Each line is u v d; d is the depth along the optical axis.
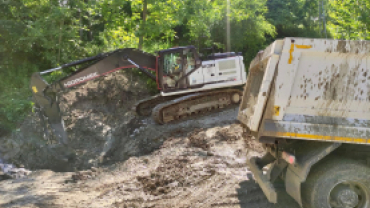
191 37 18.03
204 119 10.27
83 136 9.28
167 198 4.79
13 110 8.57
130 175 5.96
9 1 11.34
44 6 12.21
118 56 9.88
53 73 11.75
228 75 10.78
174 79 10.57
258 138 3.80
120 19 13.73
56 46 12.27
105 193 5.07
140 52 10.44
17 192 5.07
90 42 15.24
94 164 7.73
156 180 5.45
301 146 3.88
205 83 10.67
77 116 10.25
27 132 8.18
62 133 7.85
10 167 6.89
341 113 3.64
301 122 3.62
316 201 3.62
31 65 12.02
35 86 7.86
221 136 8.02
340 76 3.59
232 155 6.74
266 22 20.75
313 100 3.61
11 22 11.17
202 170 5.79
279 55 3.56
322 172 3.63
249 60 20.11
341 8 15.15
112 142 8.97
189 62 10.56
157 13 13.39
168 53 10.41
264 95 3.62
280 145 4.03
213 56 10.89
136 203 4.63
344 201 3.63
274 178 4.14
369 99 3.59
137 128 9.81
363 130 3.57
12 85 10.80
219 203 4.47
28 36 11.50
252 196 4.63
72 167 7.52
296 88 3.61
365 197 3.67
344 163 3.63
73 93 11.41
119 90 12.20
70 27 12.64
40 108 7.84
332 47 3.49
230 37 19.22
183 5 14.45
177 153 7.18
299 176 3.64
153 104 11.21
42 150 7.61
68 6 12.70
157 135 8.98
